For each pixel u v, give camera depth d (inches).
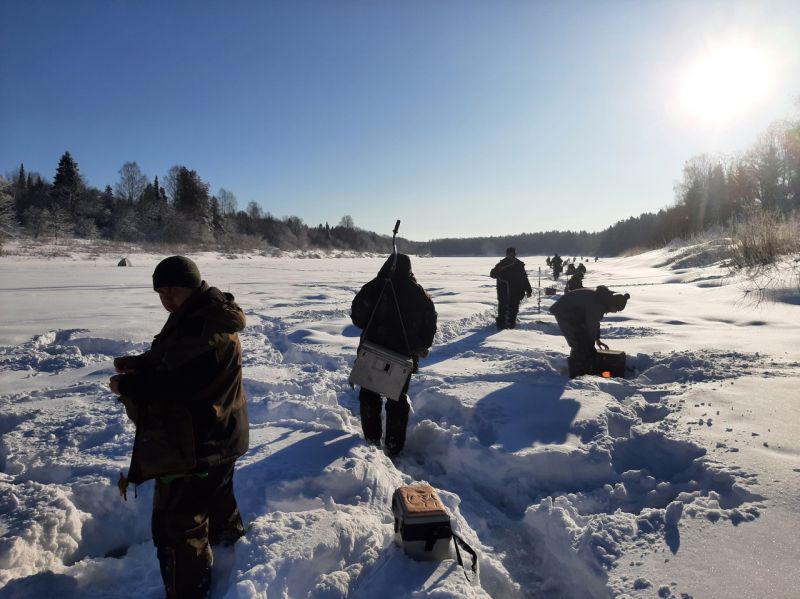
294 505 123.9
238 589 90.2
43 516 111.0
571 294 245.3
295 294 671.1
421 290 170.4
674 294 554.6
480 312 484.4
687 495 122.5
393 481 144.4
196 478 92.4
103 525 120.6
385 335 167.6
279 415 193.6
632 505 130.7
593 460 148.0
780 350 258.7
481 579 110.5
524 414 182.7
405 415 167.9
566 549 114.4
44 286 724.0
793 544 99.5
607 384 214.7
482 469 157.0
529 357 266.2
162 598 96.5
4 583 95.3
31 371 258.1
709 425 161.6
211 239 3122.5
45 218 2313.0
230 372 93.7
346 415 192.7
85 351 310.0
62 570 101.9
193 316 88.7
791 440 143.8
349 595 97.6
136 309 476.1
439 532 103.6
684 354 254.2
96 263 1505.9
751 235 634.8
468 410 187.5
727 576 93.6
